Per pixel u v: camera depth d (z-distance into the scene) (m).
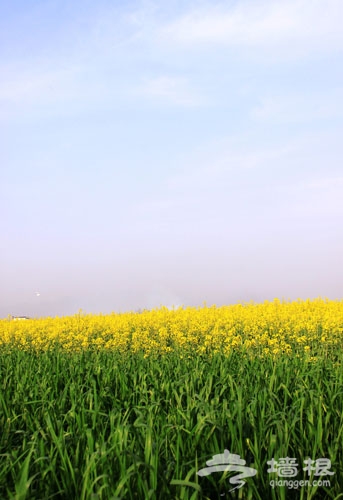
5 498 4.84
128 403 7.44
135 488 4.77
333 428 6.34
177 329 16.11
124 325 17.84
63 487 4.90
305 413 6.57
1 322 20.86
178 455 5.06
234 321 17.11
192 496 4.48
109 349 15.20
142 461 4.81
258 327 16.05
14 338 17.83
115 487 4.66
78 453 5.40
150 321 18.16
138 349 14.41
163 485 4.72
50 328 18.67
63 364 10.93
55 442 5.33
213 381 8.63
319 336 14.78
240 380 8.26
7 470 5.10
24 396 8.00
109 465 4.82
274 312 18.02
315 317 16.88
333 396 6.96
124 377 8.74
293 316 17.11
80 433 6.05
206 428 5.70
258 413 6.41
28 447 5.69
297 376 8.46
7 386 9.09
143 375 8.95
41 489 4.93
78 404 7.09
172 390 7.89
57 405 7.28
